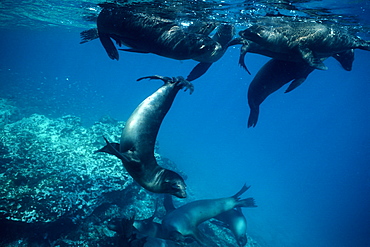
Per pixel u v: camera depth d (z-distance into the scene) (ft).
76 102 127.34
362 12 32.35
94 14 54.75
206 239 26.63
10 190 25.54
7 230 23.72
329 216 108.58
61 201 26.30
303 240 78.84
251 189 103.55
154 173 13.29
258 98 22.90
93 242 25.80
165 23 14.96
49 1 54.24
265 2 29.68
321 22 35.76
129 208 33.40
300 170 173.58
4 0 62.03
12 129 43.24
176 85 13.65
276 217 90.33
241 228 33.76
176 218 26.73
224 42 20.25
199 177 91.50
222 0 29.32
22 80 147.74
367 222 108.99
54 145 37.04
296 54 17.42
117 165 33.86
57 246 24.81
